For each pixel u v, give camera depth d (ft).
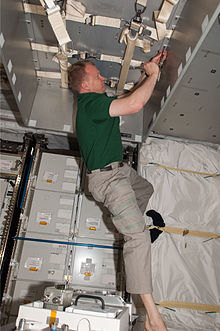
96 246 7.07
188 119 6.81
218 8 3.64
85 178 7.81
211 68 4.90
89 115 4.93
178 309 6.02
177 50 5.01
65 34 4.70
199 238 6.79
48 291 3.49
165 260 6.46
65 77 6.84
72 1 4.81
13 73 5.22
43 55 6.34
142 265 4.21
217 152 7.84
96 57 5.97
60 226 7.09
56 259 6.84
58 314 3.18
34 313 3.23
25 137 8.12
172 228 6.77
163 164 7.43
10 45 4.79
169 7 4.58
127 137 7.41
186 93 5.74
